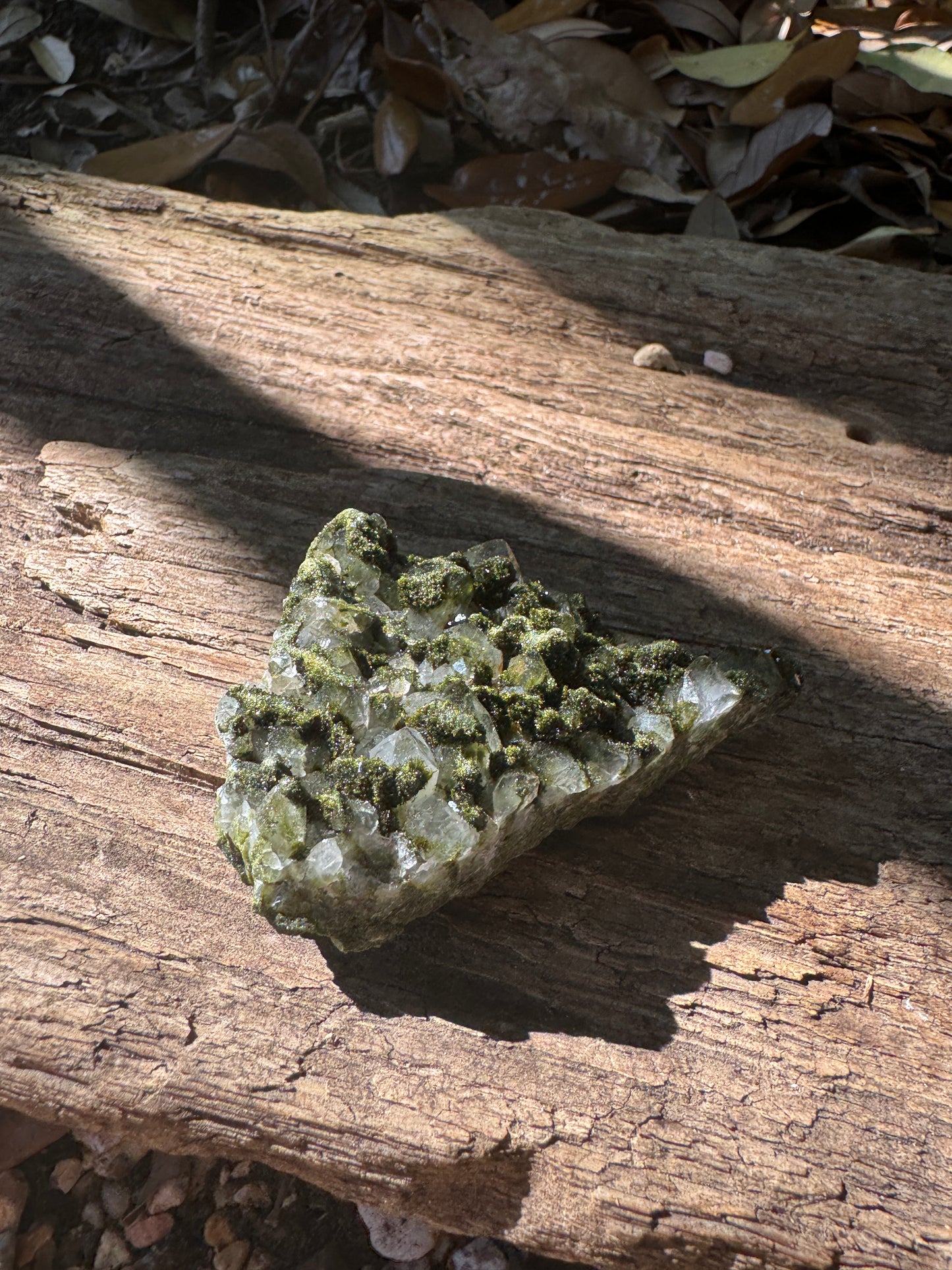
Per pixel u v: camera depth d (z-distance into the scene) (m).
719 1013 0.66
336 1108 0.64
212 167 0.88
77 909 0.66
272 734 0.66
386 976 0.66
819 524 0.74
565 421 0.76
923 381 0.77
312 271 0.79
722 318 0.78
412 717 0.66
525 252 0.80
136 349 0.76
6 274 0.78
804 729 0.70
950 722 0.70
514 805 0.65
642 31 0.90
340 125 0.90
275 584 0.71
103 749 0.68
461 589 0.68
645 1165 0.64
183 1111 0.64
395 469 0.74
